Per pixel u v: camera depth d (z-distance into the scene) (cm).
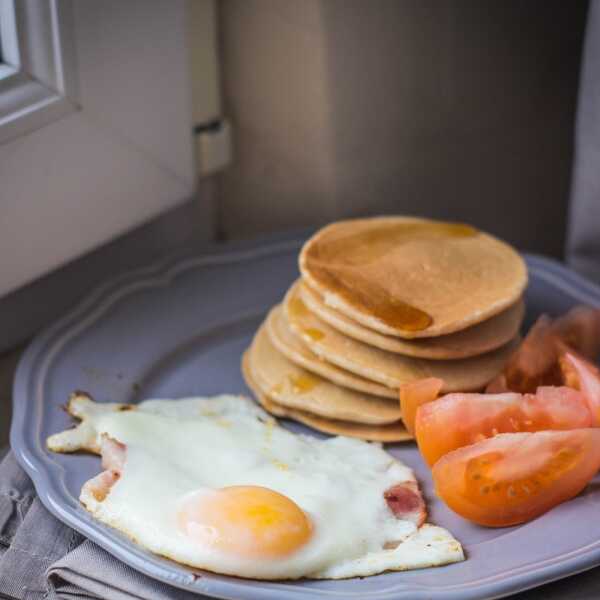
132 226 61
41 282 59
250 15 65
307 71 65
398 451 51
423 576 44
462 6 63
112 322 59
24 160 54
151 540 45
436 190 68
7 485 50
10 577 46
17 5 53
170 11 59
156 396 55
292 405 52
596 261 62
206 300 61
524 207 69
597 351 56
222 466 48
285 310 54
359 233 56
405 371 51
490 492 46
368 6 63
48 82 55
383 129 66
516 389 52
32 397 53
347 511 46
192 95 65
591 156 59
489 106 66
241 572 44
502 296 52
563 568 44
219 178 70
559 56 65
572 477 47
